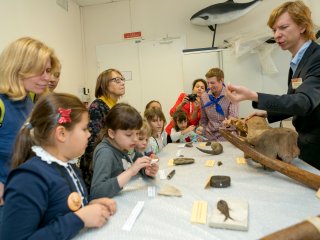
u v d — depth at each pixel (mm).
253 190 1042
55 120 791
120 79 1935
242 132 1620
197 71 3596
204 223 792
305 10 1353
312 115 1342
